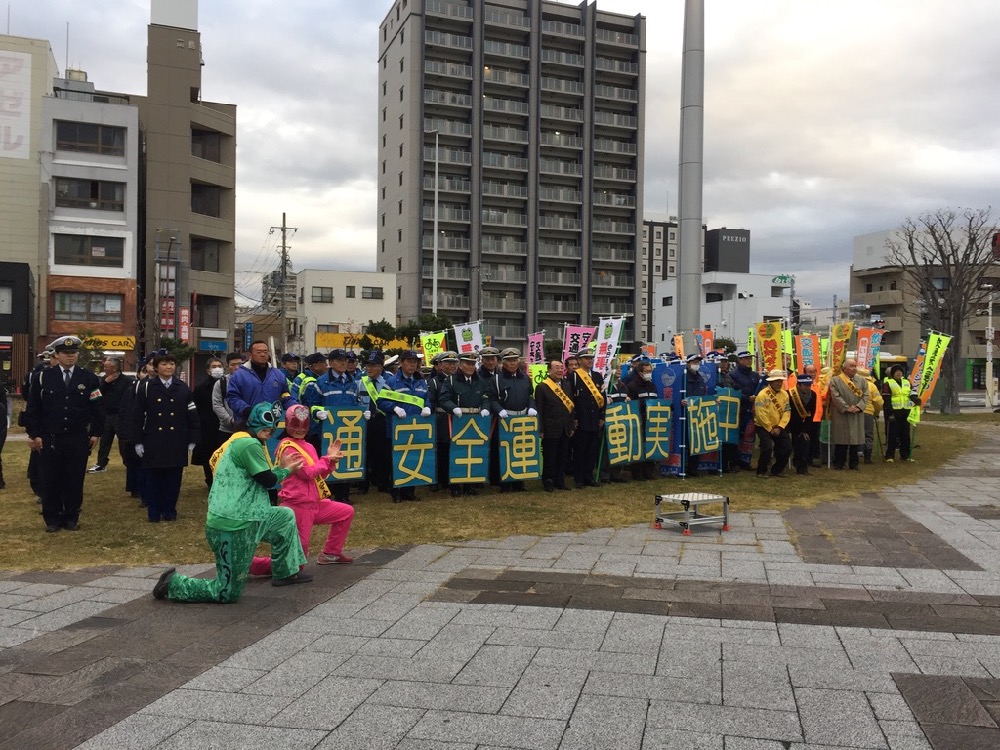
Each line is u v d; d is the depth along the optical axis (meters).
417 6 63.53
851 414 12.62
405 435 9.62
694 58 16.80
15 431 21.95
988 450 16.28
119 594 5.77
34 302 40.69
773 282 80.12
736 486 10.89
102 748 3.38
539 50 66.69
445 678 4.13
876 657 4.39
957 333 31.28
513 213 67.00
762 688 3.96
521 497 10.03
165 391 8.58
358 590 5.86
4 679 4.14
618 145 69.56
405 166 64.38
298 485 6.33
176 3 45.00
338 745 3.39
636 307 70.06
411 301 64.12
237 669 4.27
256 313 72.38
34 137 41.75
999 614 5.18
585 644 4.63
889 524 8.24
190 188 44.91
